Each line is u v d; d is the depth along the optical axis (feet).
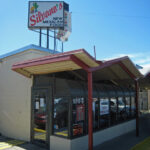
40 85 22.53
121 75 26.91
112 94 27.12
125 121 29.81
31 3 33.83
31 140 22.94
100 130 23.22
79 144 19.20
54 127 20.13
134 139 25.23
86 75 24.82
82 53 14.49
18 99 25.99
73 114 18.99
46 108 21.18
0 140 25.05
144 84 35.68
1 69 30.30
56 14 33.71
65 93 19.30
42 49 25.44
